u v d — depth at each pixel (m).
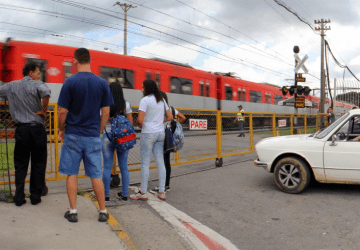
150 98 4.82
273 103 26.19
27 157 4.06
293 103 14.20
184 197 5.32
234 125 8.68
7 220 3.52
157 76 15.50
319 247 3.46
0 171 5.27
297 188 5.49
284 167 5.62
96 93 3.59
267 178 6.76
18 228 3.34
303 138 5.79
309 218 4.36
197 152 7.52
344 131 5.37
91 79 3.57
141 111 4.73
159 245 3.36
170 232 3.71
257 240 3.65
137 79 14.48
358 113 5.35
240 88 21.69
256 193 5.60
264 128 9.95
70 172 3.64
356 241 3.61
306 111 28.89
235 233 3.85
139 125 4.78
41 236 3.23
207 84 18.81
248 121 9.21
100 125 3.80
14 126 4.43
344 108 23.73
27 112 3.94
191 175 7.05
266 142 5.93
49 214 3.84
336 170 5.29
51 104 5.19
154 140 4.87
